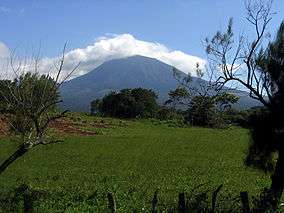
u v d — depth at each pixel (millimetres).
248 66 25609
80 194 29625
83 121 93688
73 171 43656
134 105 138750
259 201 20344
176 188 34188
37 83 20812
